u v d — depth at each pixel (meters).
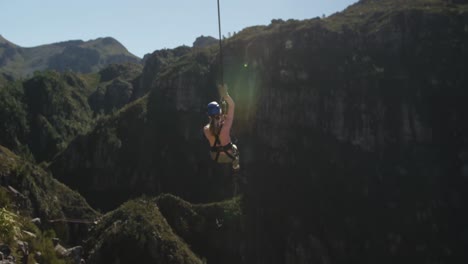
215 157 11.41
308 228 105.19
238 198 109.50
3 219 23.72
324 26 142.25
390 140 124.31
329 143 125.88
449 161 120.19
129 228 78.75
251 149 129.75
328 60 134.88
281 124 129.75
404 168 119.50
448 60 129.62
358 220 108.50
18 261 22.05
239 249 95.25
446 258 101.44
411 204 111.50
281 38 142.12
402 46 134.12
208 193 121.12
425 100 126.31
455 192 115.00
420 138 123.00
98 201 124.94
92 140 138.00
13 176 72.81
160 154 136.12
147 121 142.62
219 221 97.44
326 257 100.81
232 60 149.00
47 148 149.88
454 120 123.94
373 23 142.12
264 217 105.31
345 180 118.12
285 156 125.00
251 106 135.88
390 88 128.12
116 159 133.50
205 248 92.00
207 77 150.25
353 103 128.12
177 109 144.50
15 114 146.62
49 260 31.95
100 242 76.81
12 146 136.00
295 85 132.50
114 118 145.00
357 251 103.38
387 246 103.75
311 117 129.00
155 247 77.69
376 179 118.44
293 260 98.81
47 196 80.56
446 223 108.12
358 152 124.19
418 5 148.75
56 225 73.50
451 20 134.50
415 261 101.19
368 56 134.12
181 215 94.25
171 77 151.00
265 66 139.62
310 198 113.56
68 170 133.88
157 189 127.88
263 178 121.00
